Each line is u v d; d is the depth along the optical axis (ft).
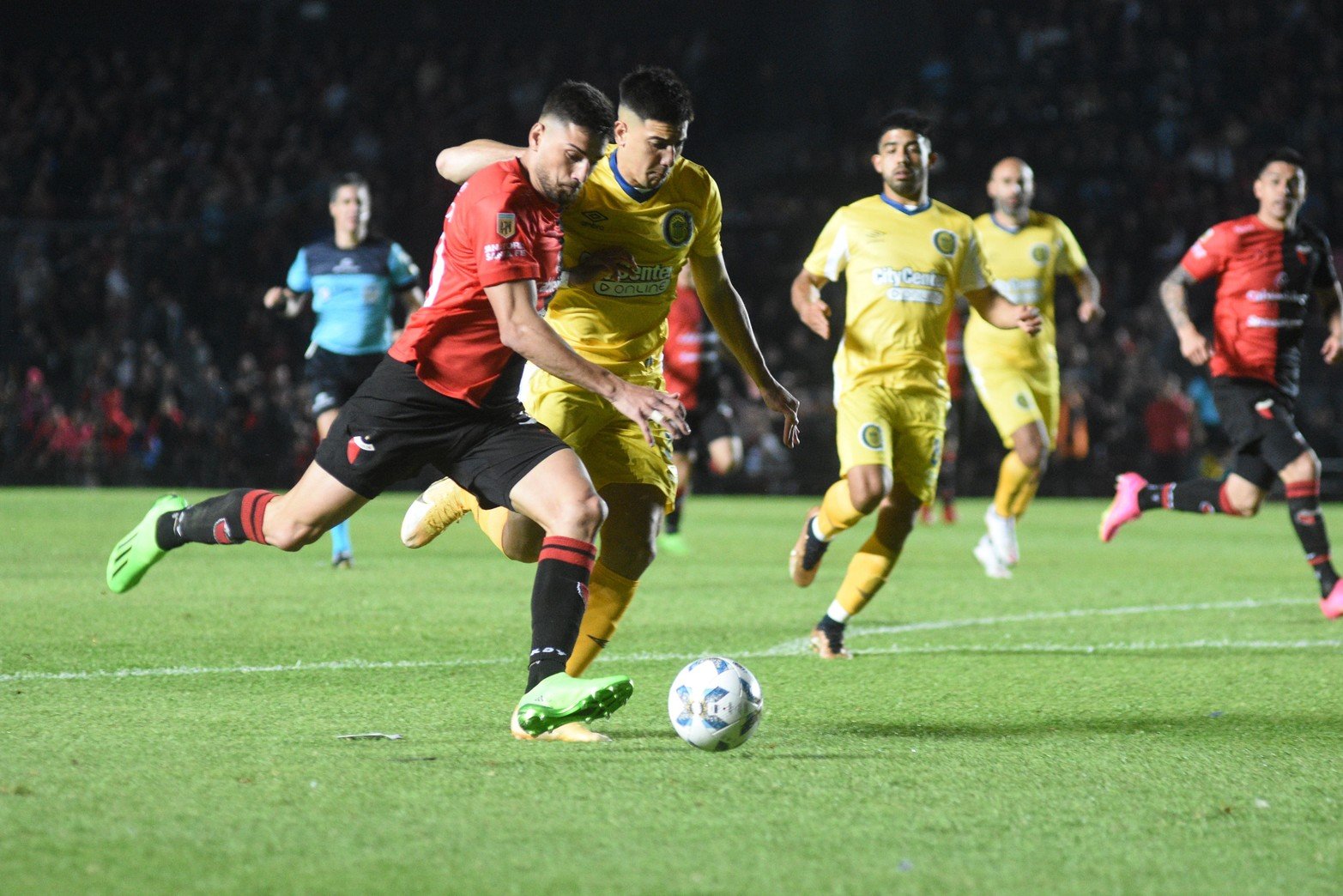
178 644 41.22
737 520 106.52
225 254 167.43
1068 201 177.68
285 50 205.05
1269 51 186.39
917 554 79.30
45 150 185.68
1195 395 146.00
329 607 50.80
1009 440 65.77
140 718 29.94
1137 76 188.96
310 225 170.30
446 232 28.37
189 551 71.82
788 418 34.42
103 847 20.13
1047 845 21.13
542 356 26.76
